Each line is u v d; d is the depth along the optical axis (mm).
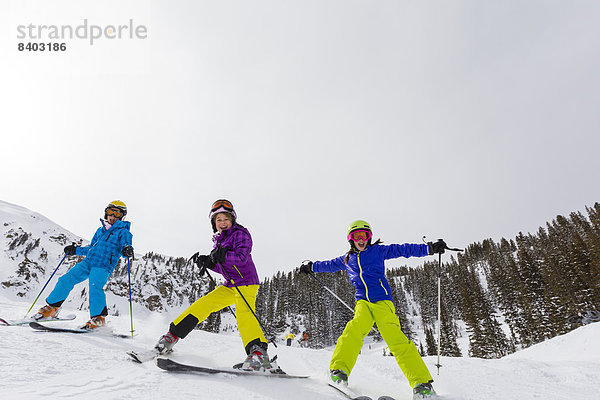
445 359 4898
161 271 124938
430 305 84000
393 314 2666
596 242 45656
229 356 3406
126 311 85375
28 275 83125
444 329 55406
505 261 88750
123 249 4230
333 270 3375
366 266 2920
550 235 88875
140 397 1629
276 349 5219
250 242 3057
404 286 116625
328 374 2453
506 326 62750
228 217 3158
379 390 2512
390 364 3811
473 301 67750
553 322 46312
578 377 3443
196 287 126312
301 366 3607
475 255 114500
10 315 4730
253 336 2629
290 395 1994
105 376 2004
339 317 86375
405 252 2945
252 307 2854
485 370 3770
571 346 11555
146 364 2461
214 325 70062
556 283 48250
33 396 1486
